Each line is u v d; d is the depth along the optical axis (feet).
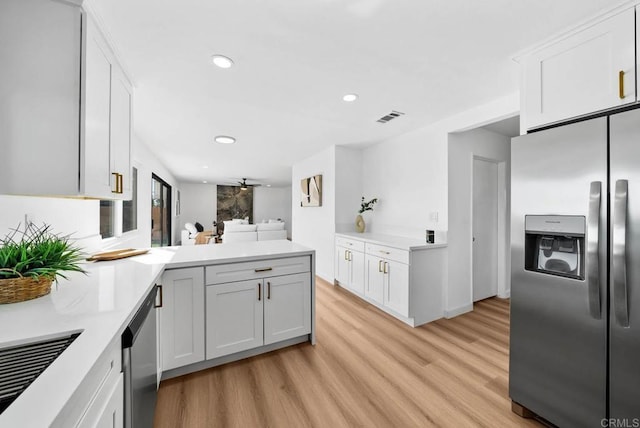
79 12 3.72
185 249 7.48
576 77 4.55
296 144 13.23
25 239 4.47
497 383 5.90
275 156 16.02
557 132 4.38
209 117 9.36
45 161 3.54
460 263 9.93
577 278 4.14
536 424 4.75
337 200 13.53
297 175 17.97
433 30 4.81
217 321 6.22
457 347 7.47
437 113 8.94
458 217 9.85
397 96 7.63
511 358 5.04
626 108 4.03
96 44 4.15
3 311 3.04
